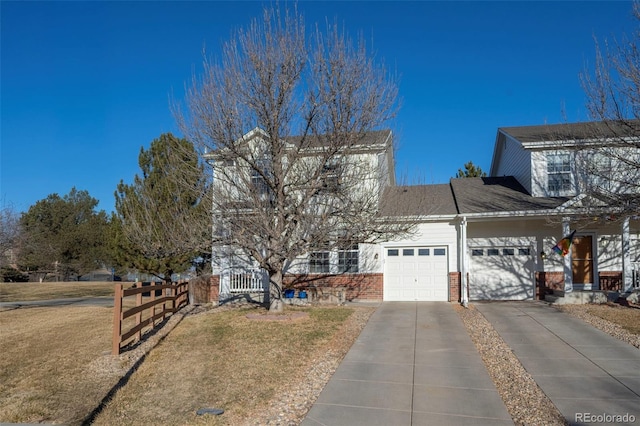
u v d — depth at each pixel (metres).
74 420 7.18
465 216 18.66
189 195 15.34
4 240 21.67
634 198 13.91
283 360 10.04
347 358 10.22
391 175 21.62
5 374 9.57
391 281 19.75
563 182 19.48
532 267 19.31
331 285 19.72
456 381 8.70
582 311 15.36
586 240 19.30
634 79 13.55
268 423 6.89
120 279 47.72
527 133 21.67
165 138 19.75
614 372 9.17
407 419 6.99
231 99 13.40
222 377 9.04
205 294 21.12
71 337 12.85
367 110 13.52
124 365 9.93
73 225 47.50
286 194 13.80
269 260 14.16
